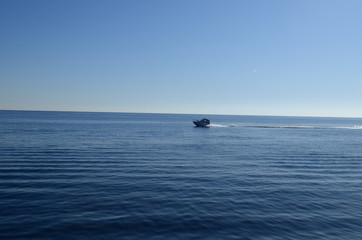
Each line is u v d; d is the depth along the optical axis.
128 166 26.17
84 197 16.31
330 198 17.45
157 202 15.84
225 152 38.28
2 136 49.72
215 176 22.91
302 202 16.53
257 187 19.70
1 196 15.99
